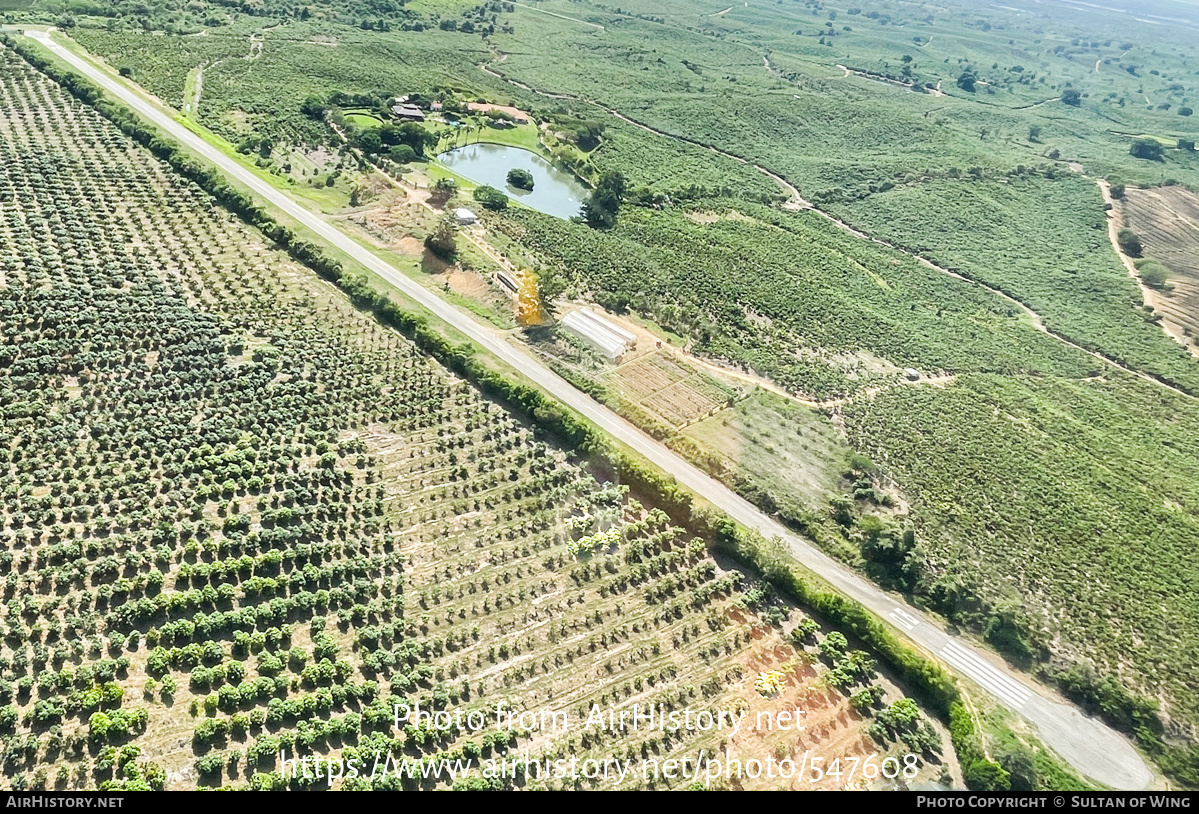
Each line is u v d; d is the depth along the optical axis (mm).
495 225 194875
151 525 100188
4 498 99875
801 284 197375
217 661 87188
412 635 94500
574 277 177500
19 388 115500
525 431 127625
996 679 100312
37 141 179750
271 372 128625
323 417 122625
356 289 151500
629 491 119250
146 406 116688
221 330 135250
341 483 112438
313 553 101062
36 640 85688
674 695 92188
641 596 103688
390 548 104312
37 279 136750
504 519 111438
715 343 161250
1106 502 135500
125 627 88500
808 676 97000
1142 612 112500
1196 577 120562
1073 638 106750
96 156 179125
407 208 191375
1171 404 176625
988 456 141125
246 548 100250
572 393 138625
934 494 129000
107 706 80750
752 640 100562
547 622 98500
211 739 80125
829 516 120938
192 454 111312
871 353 173375
